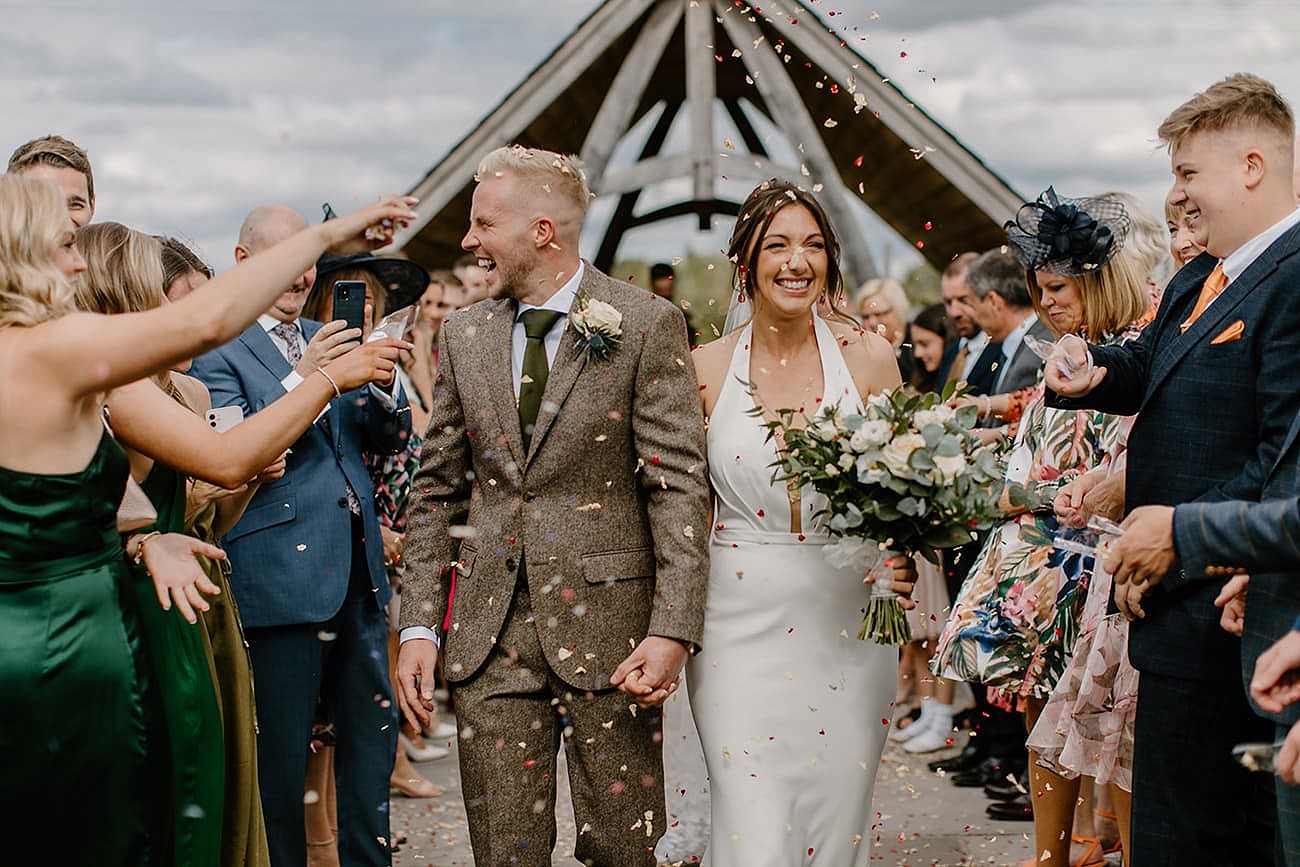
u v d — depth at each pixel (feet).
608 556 10.49
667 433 10.44
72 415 8.24
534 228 10.61
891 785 18.35
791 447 10.36
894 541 10.44
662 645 10.05
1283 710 7.97
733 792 10.76
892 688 11.30
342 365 9.92
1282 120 9.04
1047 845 12.64
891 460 10.00
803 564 10.90
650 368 10.48
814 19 29.48
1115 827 14.65
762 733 10.80
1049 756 12.38
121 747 8.57
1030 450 13.23
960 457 10.00
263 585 12.34
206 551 9.53
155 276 10.49
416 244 31.94
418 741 20.52
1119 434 11.43
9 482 8.16
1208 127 9.09
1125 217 11.61
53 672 8.32
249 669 11.29
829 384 11.27
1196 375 9.14
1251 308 8.89
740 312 12.39
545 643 10.40
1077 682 11.97
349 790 12.82
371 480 14.24
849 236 29.09
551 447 10.45
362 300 11.62
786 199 11.06
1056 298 12.57
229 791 10.98
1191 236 10.85
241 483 9.61
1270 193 9.03
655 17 29.45
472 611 10.68
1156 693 9.38
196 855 9.58
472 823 10.58
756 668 10.88
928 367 23.59
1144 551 8.48
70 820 8.43
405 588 11.07
